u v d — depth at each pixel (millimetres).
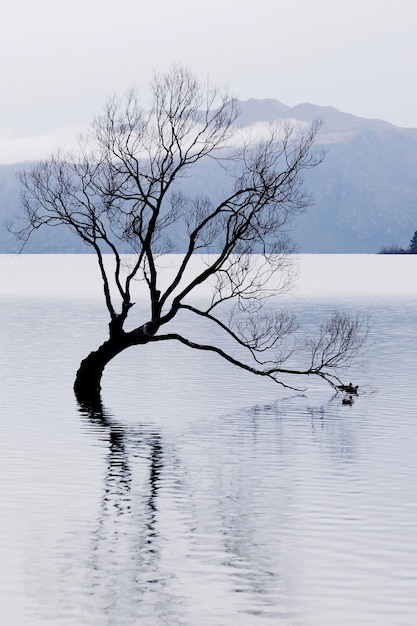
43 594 25953
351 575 27406
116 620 24203
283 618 24281
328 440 47750
